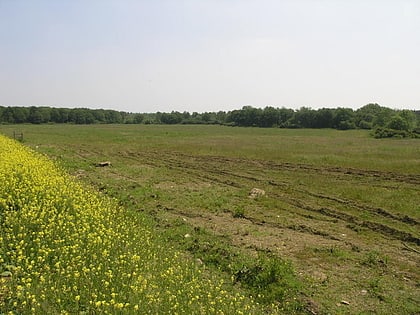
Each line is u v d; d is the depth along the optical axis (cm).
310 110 12319
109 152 3747
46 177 1505
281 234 1263
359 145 4619
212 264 1009
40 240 920
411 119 7838
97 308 652
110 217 1230
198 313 713
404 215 1470
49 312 645
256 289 874
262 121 13050
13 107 13625
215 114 16362
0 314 629
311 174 2447
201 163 2980
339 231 1312
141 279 771
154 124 14225
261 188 2022
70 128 9650
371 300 837
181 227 1297
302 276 939
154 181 2170
